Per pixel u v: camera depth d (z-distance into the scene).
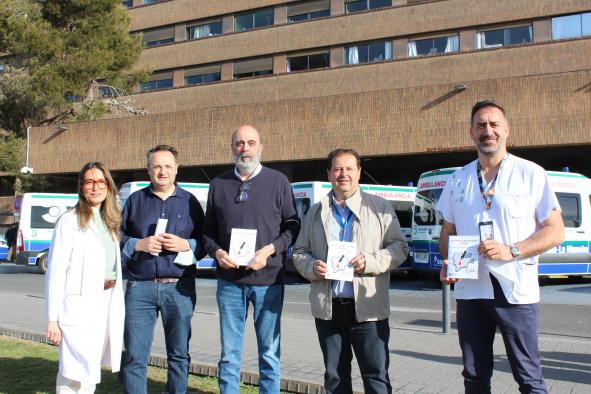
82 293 4.17
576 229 15.11
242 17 37.06
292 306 11.75
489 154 3.67
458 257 3.61
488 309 3.61
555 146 20.83
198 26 38.88
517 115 21.14
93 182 4.33
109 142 31.19
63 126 32.56
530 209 3.58
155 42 40.31
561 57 26.27
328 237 4.30
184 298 4.71
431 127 22.66
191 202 4.94
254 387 5.57
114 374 5.89
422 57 29.31
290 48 34.50
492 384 5.51
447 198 3.91
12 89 32.59
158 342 7.52
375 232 4.25
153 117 29.86
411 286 16.16
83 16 33.19
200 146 28.31
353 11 32.88
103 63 32.09
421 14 30.58
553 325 9.38
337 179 4.30
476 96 21.86
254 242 4.47
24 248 20.52
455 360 6.60
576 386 5.52
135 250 4.64
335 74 31.83
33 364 6.12
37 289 15.14
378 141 23.72
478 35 29.28
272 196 4.64
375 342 4.16
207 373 6.01
